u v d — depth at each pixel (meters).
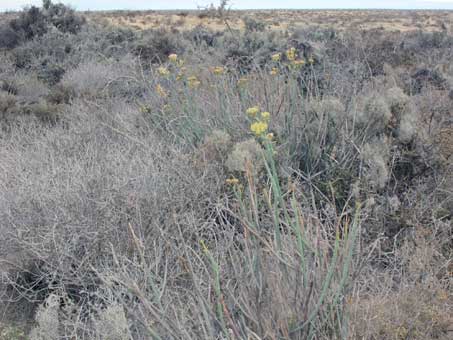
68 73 10.24
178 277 3.20
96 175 3.84
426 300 3.11
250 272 2.58
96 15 38.34
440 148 4.93
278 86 5.28
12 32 14.12
